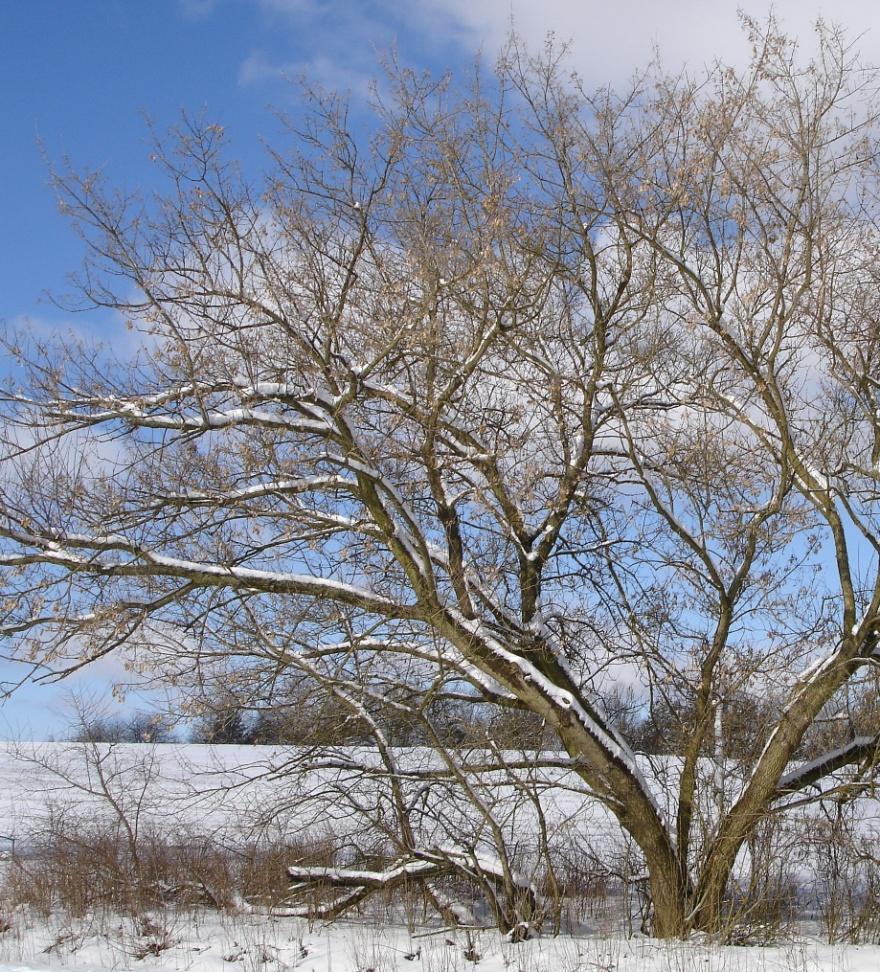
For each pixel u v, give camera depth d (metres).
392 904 12.89
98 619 9.45
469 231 9.94
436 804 11.79
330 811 12.21
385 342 10.06
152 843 13.05
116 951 10.34
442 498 10.45
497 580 10.96
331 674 11.20
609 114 10.16
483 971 9.14
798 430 10.98
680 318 10.55
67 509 9.68
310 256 10.04
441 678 10.67
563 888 11.54
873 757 10.83
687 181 9.71
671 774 11.84
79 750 13.91
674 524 10.95
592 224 10.53
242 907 12.11
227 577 9.98
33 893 12.62
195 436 9.83
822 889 11.52
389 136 9.96
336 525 10.45
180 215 9.80
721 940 10.10
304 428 9.79
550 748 11.96
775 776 10.49
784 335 10.31
